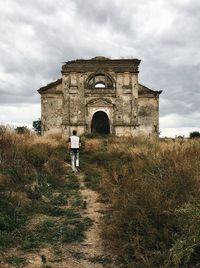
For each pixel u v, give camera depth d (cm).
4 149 1503
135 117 4675
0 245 760
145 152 1639
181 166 1011
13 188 1153
